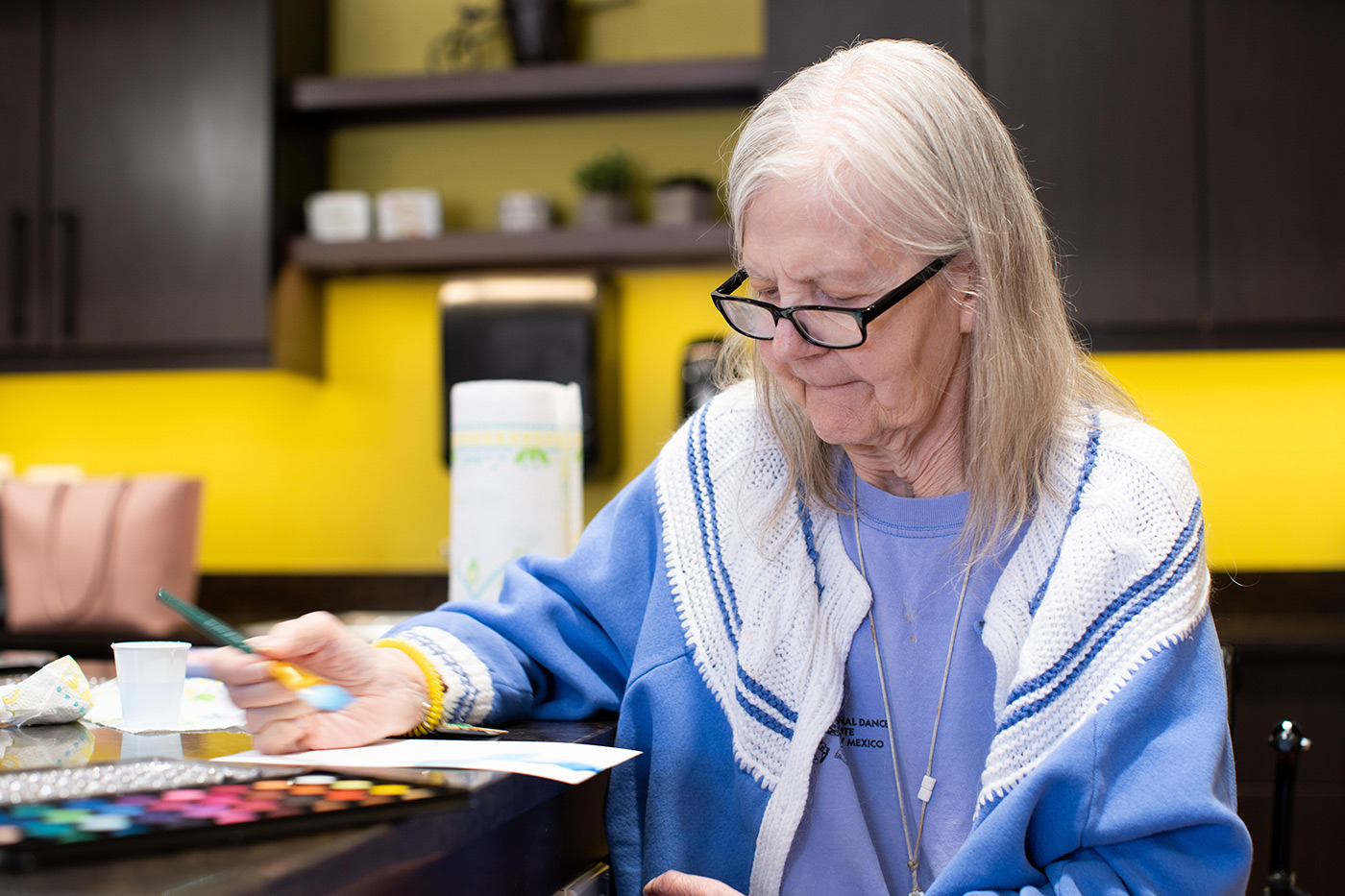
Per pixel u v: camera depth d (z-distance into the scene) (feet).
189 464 8.79
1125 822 2.29
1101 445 2.73
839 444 2.83
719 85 7.86
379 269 8.52
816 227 2.45
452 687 2.67
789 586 2.89
